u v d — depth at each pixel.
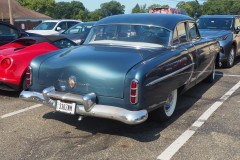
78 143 4.64
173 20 5.76
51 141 4.69
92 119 5.57
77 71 4.62
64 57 4.96
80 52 5.06
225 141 4.72
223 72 9.81
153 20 5.63
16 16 38.72
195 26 6.69
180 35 5.84
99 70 4.50
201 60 6.56
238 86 7.98
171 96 5.50
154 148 4.50
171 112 5.57
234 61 11.75
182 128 5.21
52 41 7.55
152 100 4.61
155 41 5.36
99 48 5.23
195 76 6.32
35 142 4.66
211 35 10.11
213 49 7.51
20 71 6.51
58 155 4.27
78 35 12.69
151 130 5.12
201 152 4.38
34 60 5.15
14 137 4.82
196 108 6.23
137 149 4.46
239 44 11.21
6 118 5.61
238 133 5.01
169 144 4.62
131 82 4.31
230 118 5.67
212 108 6.23
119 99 4.41
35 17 41.38
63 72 4.75
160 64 4.70
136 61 4.59
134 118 4.28
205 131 5.08
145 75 4.36
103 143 4.64
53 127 5.22
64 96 4.65
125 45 5.34
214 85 8.07
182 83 5.57
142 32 5.49
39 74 5.03
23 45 7.54
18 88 6.59
